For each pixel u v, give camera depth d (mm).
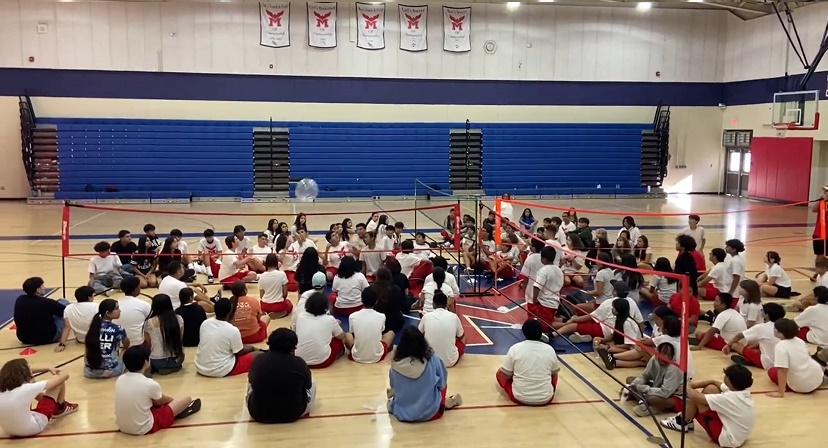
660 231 17844
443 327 6992
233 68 24781
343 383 6598
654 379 5988
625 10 26875
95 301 9578
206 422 5691
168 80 24438
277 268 9125
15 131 23766
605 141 27219
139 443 5277
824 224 12328
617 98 27375
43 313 7613
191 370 6938
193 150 24703
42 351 7477
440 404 5812
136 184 24438
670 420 5633
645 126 27438
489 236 12406
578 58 26844
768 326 6957
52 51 23578
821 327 7340
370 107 25875
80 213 20781
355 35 25391
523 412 5969
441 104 26312
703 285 10008
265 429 5562
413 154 26188
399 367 5652
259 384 5555
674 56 27500
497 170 26797
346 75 25531
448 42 25969
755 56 25984
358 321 7145
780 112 24125
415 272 10594
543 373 6094
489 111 26625
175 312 7648
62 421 5680
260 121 25172
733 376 5289
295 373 5582
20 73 23531
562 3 26234
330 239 11203
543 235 11625
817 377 6445
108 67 23984
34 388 5371
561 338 8109
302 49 25141
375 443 5316
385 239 11180
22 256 13352
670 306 8430
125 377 5418
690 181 28469
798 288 10969
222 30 24578
